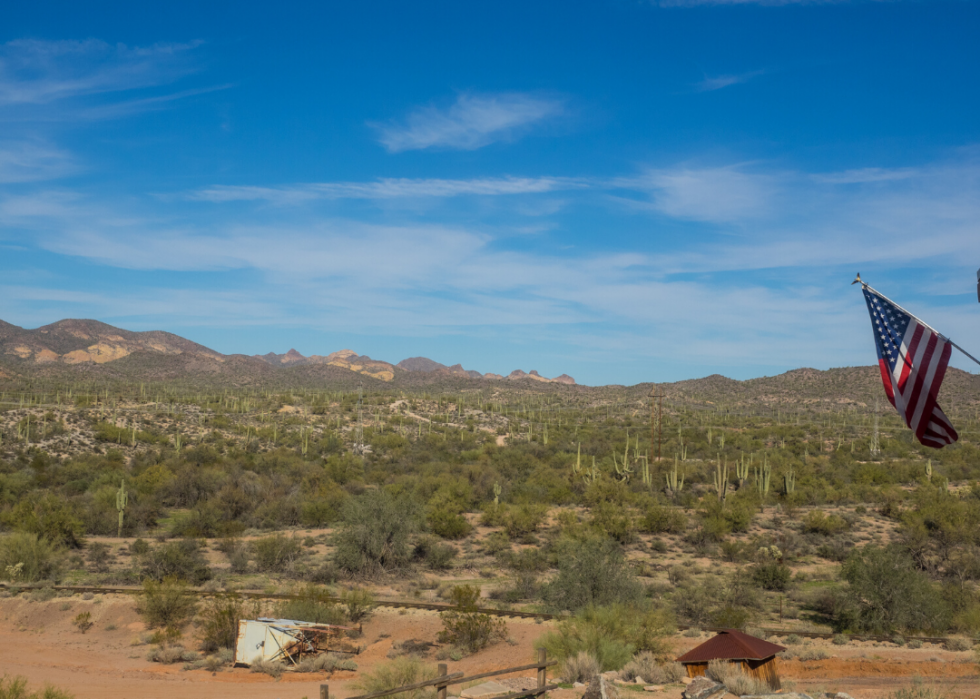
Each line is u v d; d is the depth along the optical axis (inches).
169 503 2657.5
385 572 1614.2
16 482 2588.6
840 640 1021.2
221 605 1178.6
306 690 828.0
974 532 1863.9
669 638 946.7
